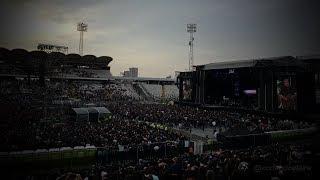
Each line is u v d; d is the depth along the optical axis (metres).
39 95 77.38
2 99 67.88
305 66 56.28
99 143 33.78
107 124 46.62
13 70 89.00
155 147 32.34
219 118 56.38
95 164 29.64
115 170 19.25
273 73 60.97
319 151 22.53
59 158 29.86
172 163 18.94
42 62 89.06
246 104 68.88
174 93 119.88
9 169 27.75
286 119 55.88
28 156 28.61
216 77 77.25
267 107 62.16
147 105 79.94
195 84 84.00
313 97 56.09
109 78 111.44
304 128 47.19
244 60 71.69
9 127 41.47
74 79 101.56
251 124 49.88
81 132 38.03
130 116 60.56
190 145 33.97
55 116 54.66
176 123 55.03
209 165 17.45
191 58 98.94
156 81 131.00
